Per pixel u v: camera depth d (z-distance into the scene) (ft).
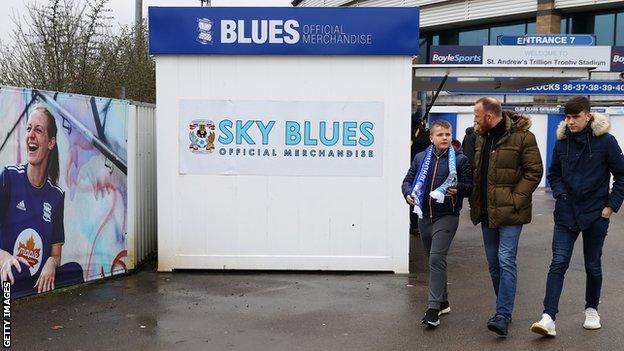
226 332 17.38
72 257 21.42
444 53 77.41
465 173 17.49
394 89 23.39
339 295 21.08
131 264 23.72
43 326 17.70
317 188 23.73
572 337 16.94
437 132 17.52
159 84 23.45
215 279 23.09
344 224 23.81
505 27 90.84
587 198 16.89
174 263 23.97
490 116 16.99
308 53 23.11
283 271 24.12
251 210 23.81
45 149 20.17
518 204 16.70
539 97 79.25
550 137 63.21
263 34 23.09
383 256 23.91
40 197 20.11
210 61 23.40
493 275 17.67
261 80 23.44
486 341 16.67
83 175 21.63
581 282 22.88
